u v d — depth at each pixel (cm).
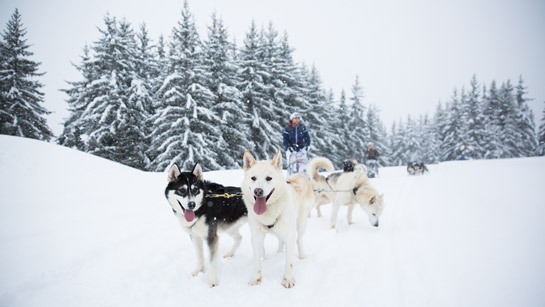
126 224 423
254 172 289
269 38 2169
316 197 542
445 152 3603
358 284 263
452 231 368
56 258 302
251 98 2003
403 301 224
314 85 2620
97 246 339
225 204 329
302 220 348
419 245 336
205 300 253
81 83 2075
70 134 2161
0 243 321
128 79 1839
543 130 3281
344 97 3017
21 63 1997
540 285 211
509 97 3481
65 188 560
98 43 1820
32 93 1988
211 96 1680
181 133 1590
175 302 249
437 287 235
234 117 1814
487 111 3575
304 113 2231
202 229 298
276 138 1986
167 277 292
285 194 295
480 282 230
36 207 443
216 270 291
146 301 248
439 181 889
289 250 287
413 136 4247
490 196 548
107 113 1658
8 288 243
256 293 264
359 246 366
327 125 2625
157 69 2273
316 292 258
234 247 366
